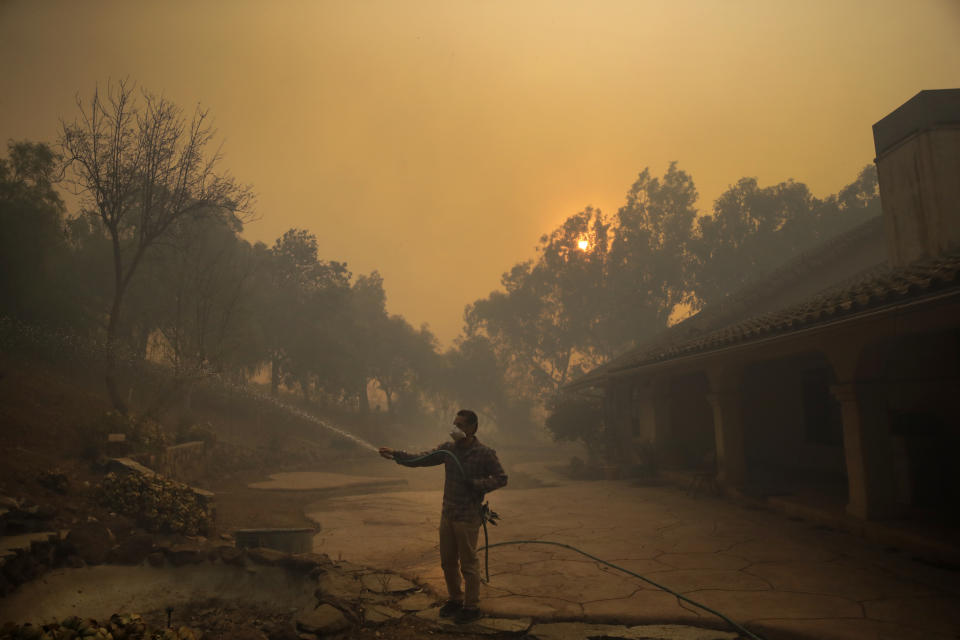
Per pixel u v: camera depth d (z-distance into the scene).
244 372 29.33
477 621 4.84
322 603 5.28
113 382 14.99
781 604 5.15
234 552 6.69
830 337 8.31
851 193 43.38
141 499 8.24
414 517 11.31
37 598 5.53
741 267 43.28
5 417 11.05
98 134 15.95
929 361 9.19
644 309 45.22
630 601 5.30
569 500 12.39
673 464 15.83
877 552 6.93
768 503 10.10
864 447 7.89
